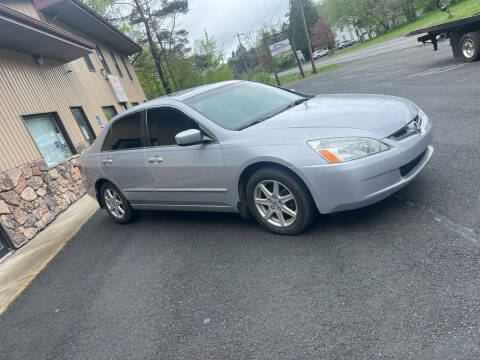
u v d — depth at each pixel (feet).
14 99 28.35
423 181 13.83
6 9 24.34
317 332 8.09
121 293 12.59
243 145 12.44
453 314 7.40
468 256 8.96
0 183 23.32
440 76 35.76
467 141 16.75
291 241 12.37
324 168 10.84
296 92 17.22
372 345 7.29
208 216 17.30
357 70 72.13
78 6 45.32
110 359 9.35
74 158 33.60
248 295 10.22
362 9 209.97
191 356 8.57
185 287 11.66
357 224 12.08
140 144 16.44
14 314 13.61
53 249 19.95
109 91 54.44
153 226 18.39
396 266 9.43
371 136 10.90
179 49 139.03
